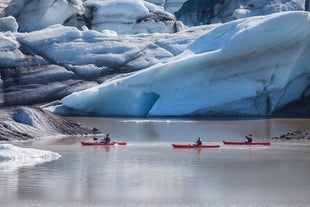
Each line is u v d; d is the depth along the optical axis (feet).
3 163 489.67
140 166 490.08
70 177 447.01
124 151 562.25
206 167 487.61
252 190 414.82
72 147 583.99
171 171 471.21
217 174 461.37
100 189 413.59
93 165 491.72
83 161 507.71
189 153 553.64
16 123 645.51
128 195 399.85
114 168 480.64
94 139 621.72
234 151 566.36
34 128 652.48
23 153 515.50
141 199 391.45
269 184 431.43
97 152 555.28
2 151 508.12
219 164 500.74
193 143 609.42
